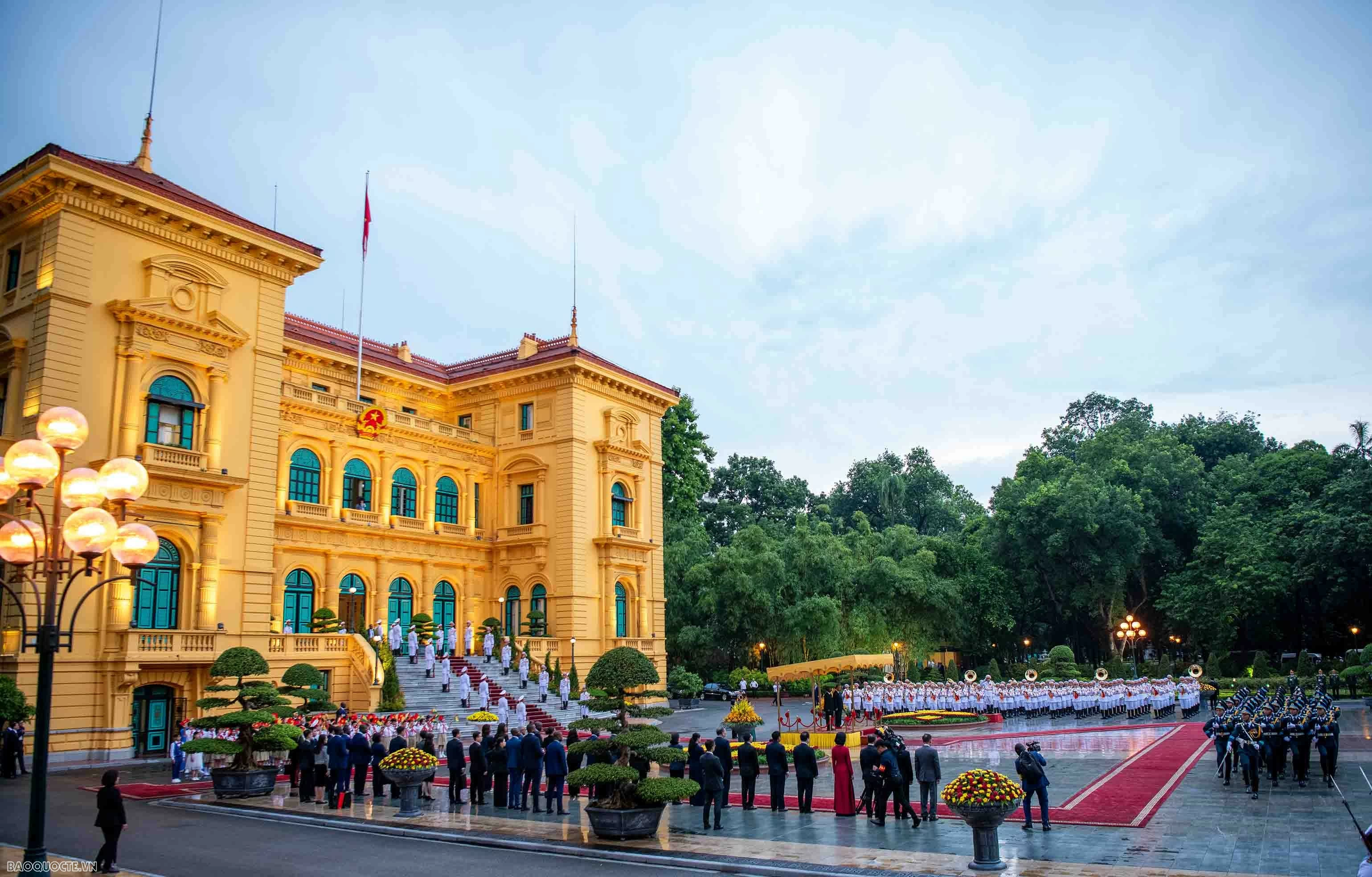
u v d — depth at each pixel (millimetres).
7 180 33875
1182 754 29891
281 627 43531
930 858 16188
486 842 18391
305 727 28828
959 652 73750
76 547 13875
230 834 19375
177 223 36500
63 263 33062
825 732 33625
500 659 47281
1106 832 18016
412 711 38188
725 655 67438
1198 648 69750
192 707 34688
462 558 53344
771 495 102062
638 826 18250
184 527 35500
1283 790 22469
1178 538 75688
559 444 53688
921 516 108875
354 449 48562
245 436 38312
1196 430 92625
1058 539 67812
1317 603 63781
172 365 35969
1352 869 14625
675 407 74062
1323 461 71438
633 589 56469
